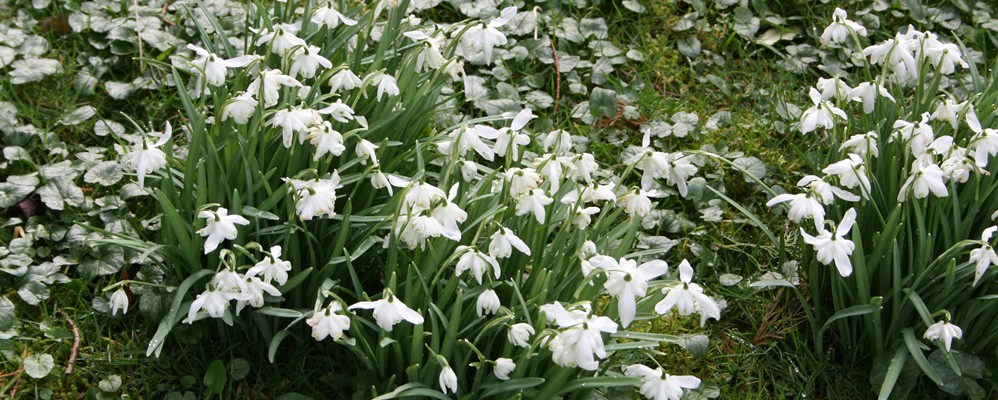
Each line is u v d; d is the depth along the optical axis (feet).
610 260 7.71
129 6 13.39
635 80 13.55
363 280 9.59
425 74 10.49
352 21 9.59
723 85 13.62
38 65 12.37
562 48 13.88
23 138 11.46
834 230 8.86
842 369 9.93
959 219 9.21
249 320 9.27
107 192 11.13
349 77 8.93
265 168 9.09
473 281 8.75
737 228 11.63
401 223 8.48
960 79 12.92
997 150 8.98
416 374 8.10
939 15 14.75
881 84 10.12
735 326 10.51
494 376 8.27
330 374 9.29
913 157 9.63
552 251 8.63
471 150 9.44
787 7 14.87
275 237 9.00
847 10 14.80
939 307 9.30
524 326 7.60
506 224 8.83
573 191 8.76
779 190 11.99
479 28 9.29
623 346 8.16
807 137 12.74
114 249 10.29
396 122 9.86
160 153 8.13
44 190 10.73
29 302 9.79
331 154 8.79
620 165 12.19
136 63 12.90
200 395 9.24
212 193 8.64
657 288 8.00
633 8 14.39
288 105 8.21
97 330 9.64
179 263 8.79
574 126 12.66
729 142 12.69
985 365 9.72
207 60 8.59
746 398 9.66
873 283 9.64
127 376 9.37
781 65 13.97
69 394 9.27
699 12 14.65
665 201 11.83
